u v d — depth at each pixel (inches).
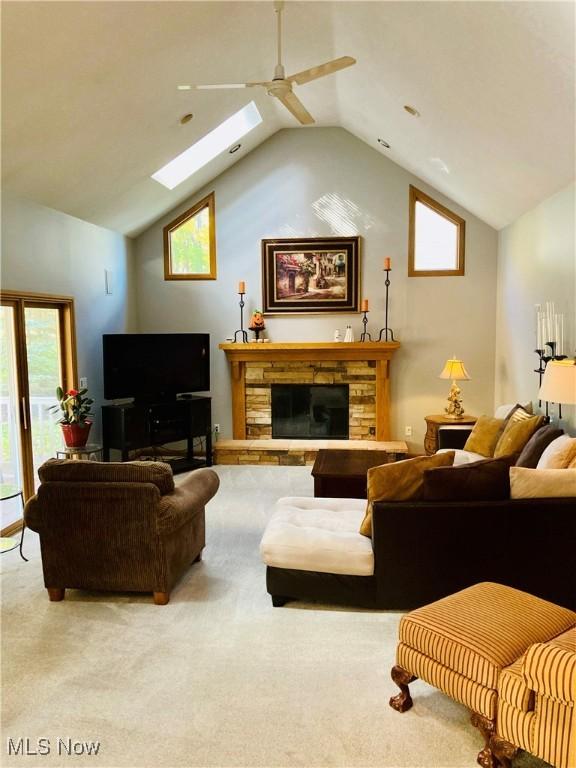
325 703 92.8
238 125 235.0
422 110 176.6
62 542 127.6
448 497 117.6
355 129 247.9
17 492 143.0
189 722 88.6
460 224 256.5
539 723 71.1
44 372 200.1
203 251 271.4
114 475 127.1
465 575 117.7
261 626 118.0
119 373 232.8
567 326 173.9
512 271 233.0
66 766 79.9
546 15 103.5
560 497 116.9
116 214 233.0
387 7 131.8
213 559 152.5
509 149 167.6
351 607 126.3
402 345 264.1
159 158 207.9
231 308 271.0
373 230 261.1
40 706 92.7
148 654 107.7
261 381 269.9
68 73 133.1
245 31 157.4
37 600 130.4
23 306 180.7
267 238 265.6
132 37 132.6
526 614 86.6
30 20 111.0
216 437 276.2
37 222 187.5
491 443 199.0
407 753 81.9
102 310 237.9
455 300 260.5
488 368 261.9
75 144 166.4
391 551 119.3
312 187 262.2
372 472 120.2
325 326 267.6
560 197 178.1
